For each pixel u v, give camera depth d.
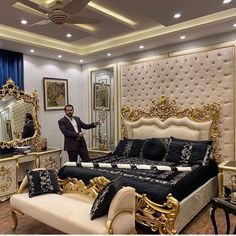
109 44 4.89
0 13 3.00
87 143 5.79
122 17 3.64
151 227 2.59
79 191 2.99
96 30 3.81
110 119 5.38
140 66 4.81
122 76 5.10
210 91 4.00
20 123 4.60
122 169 3.34
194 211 2.97
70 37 4.04
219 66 3.89
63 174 3.45
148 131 4.61
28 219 3.18
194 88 4.16
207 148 3.67
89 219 2.23
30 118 4.77
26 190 3.04
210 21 3.49
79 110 5.89
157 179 2.83
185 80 4.25
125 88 5.06
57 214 2.36
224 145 3.90
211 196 3.55
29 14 3.05
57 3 2.32
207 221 3.00
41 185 2.94
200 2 2.77
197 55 4.10
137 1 2.75
